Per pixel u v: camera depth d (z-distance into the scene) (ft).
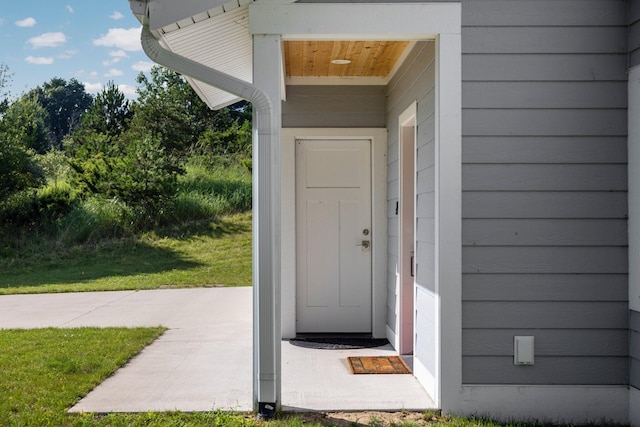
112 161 71.56
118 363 22.80
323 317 27.53
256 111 16.72
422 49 19.47
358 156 27.45
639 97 16.60
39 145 104.01
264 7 16.80
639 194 16.63
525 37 17.07
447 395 16.99
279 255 17.04
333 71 25.63
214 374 21.45
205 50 20.12
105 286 48.29
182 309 36.63
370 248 27.45
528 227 17.04
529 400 17.02
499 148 17.03
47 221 68.59
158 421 16.29
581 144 17.10
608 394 17.03
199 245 67.26
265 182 16.60
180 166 76.33
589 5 17.13
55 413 17.03
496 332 17.03
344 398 18.37
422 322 19.52
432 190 18.02
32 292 45.70
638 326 16.65
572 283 17.08
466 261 17.03
